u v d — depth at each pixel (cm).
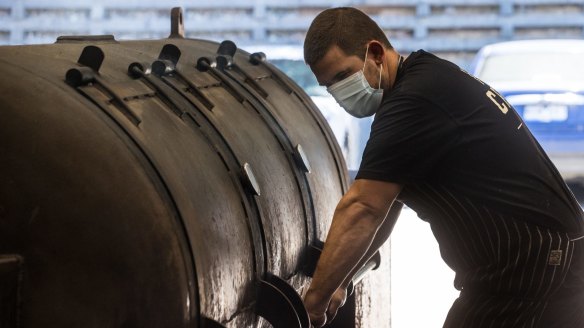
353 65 349
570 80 1088
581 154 1052
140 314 280
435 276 818
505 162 340
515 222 340
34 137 282
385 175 334
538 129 1059
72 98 289
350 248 338
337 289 372
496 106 345
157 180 285
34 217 281
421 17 1570
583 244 354
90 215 279
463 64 1572
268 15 1584
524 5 1560
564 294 347
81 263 280
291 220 380
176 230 281
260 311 339
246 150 359
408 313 733
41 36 1600
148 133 302
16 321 282
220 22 1585
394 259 862
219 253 304
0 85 287
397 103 337
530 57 1114
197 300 286
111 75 326
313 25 355
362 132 1151
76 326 282
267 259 345
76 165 280
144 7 1589
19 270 282
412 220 983
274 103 431
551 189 348
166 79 355
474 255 348
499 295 346
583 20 1551
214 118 355
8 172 281
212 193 314
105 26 1593
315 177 421
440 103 336
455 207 344
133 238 279
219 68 420
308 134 442
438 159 338
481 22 1562
